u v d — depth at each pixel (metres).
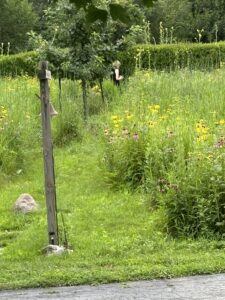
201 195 6.93
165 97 13.17
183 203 6.93
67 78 14.87
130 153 9.20
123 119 10.45
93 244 6.67
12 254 6.50
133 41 14.97
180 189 6.99
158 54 20.80
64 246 6.60
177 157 8.12
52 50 14.14
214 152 7.35
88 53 14.19
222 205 6.80
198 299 5.02
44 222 7.57
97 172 9.86
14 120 11.73
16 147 10.86
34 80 18.02
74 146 12.19
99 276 5.56
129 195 8.75
